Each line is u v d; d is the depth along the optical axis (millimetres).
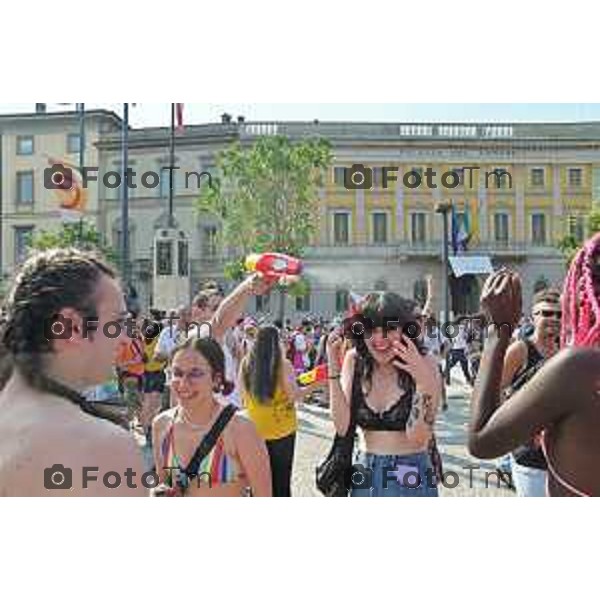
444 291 7949
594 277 1738
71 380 1740
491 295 1959
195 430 3350
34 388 1692
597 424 1655
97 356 1769
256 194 9609
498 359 1892
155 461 3436
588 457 1663
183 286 8133
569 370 1666
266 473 3357
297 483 7227
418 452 3645
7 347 1740
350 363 3693
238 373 5316
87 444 1605
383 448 3641
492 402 1837
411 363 3578
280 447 5000
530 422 1705
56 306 1710
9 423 1642
